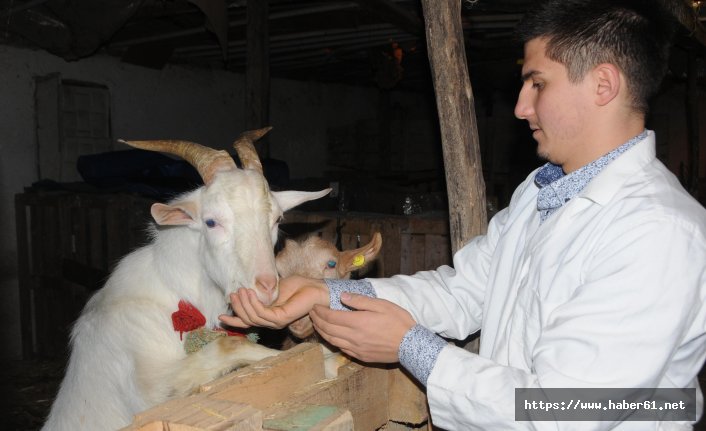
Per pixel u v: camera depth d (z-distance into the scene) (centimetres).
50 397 675
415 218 582
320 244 379
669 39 175
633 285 152
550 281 179
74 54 830
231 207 271
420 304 225
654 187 168
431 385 171
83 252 750
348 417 157
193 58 1055
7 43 820
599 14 171
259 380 166
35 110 851
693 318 154
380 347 184
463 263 235
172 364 265
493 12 784
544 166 214
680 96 1512
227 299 268
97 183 768
